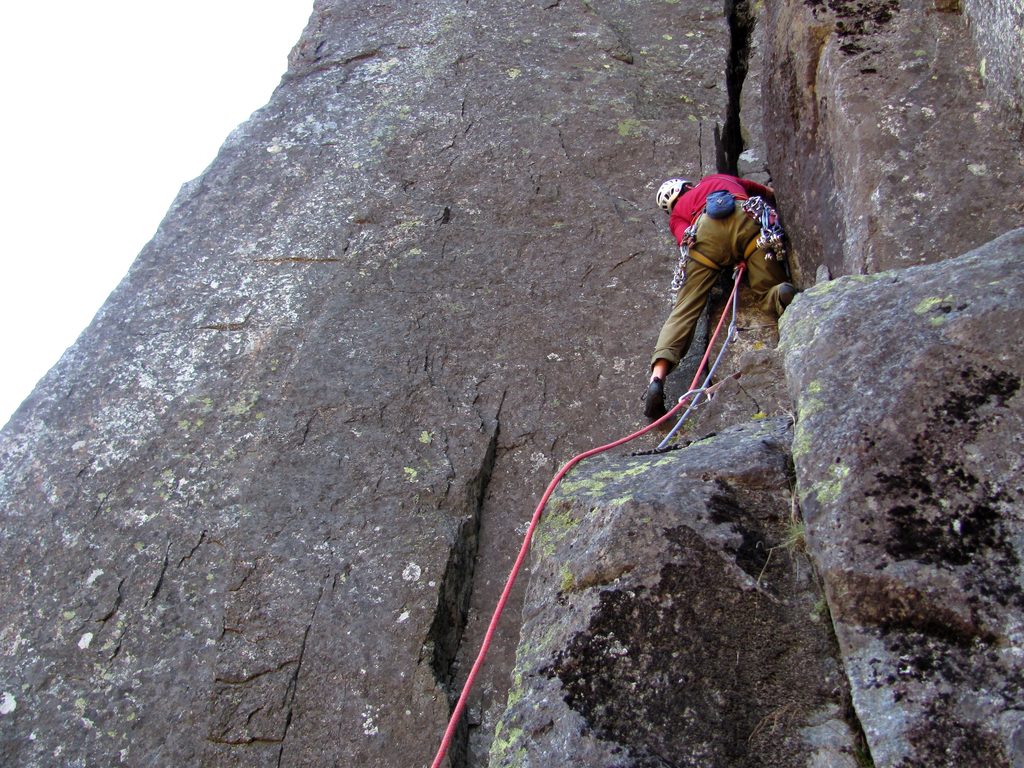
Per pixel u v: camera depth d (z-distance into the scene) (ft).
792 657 6.95
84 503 12.43
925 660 6.41
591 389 13.75
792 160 15.76
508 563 11.95
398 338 14.34
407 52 20.42
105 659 10.93
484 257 15.74
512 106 18.78
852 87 13.26
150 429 13.28
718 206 14.40
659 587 7.34
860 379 7.86
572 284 15.26
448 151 17.81
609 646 7.17
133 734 10.34
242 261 15.84
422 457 12.73
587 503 8.39
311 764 10.02
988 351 7.56
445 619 11.21
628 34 21.18
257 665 10.73
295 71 20.18
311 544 11.80
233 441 13.02
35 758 10.21
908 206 11.77
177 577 11.59
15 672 10.89
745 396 12.07
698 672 6.95
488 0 21.90
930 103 12.69
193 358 14.28
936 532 6.85
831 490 7.30
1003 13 11.88
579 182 17.07
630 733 6.74
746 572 7.33
